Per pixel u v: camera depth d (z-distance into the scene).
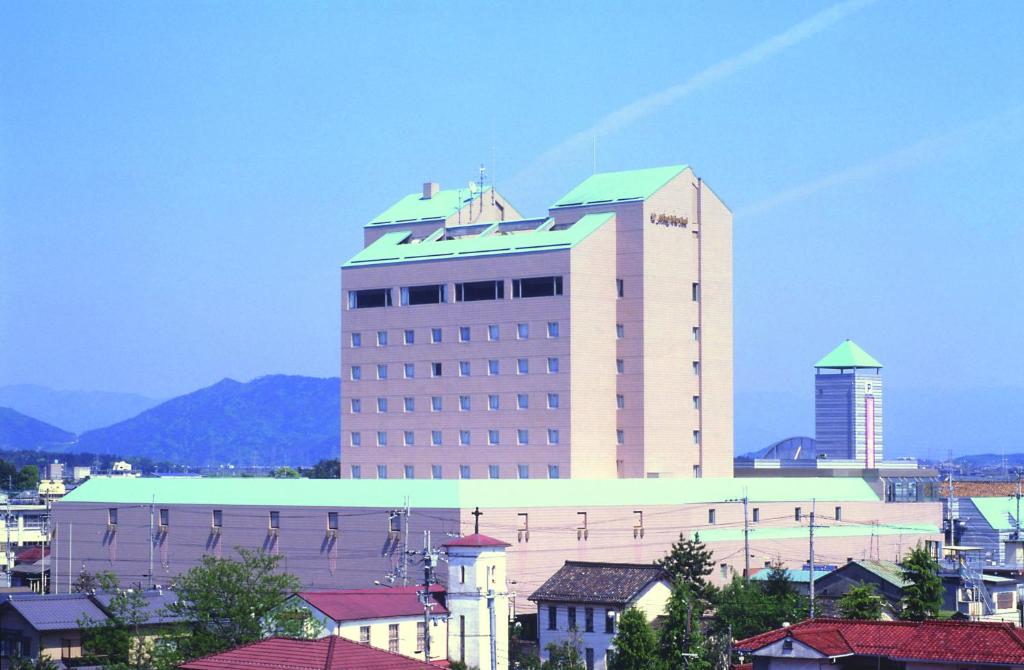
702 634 152.38
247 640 125.06
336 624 144.00
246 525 195.88
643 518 197.88
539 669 156.12
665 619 151.38
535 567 185.25
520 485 188.75
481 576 156.38
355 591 152.62
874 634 105.88
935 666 101.88
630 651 143.12
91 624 135.00
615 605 161.00
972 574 183.75
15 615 140.50
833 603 169.38
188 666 93.56
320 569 189.50
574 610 164.50
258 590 129.62
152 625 134.50
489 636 153.12
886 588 173.62
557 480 193.12
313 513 190.62
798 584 181.12
